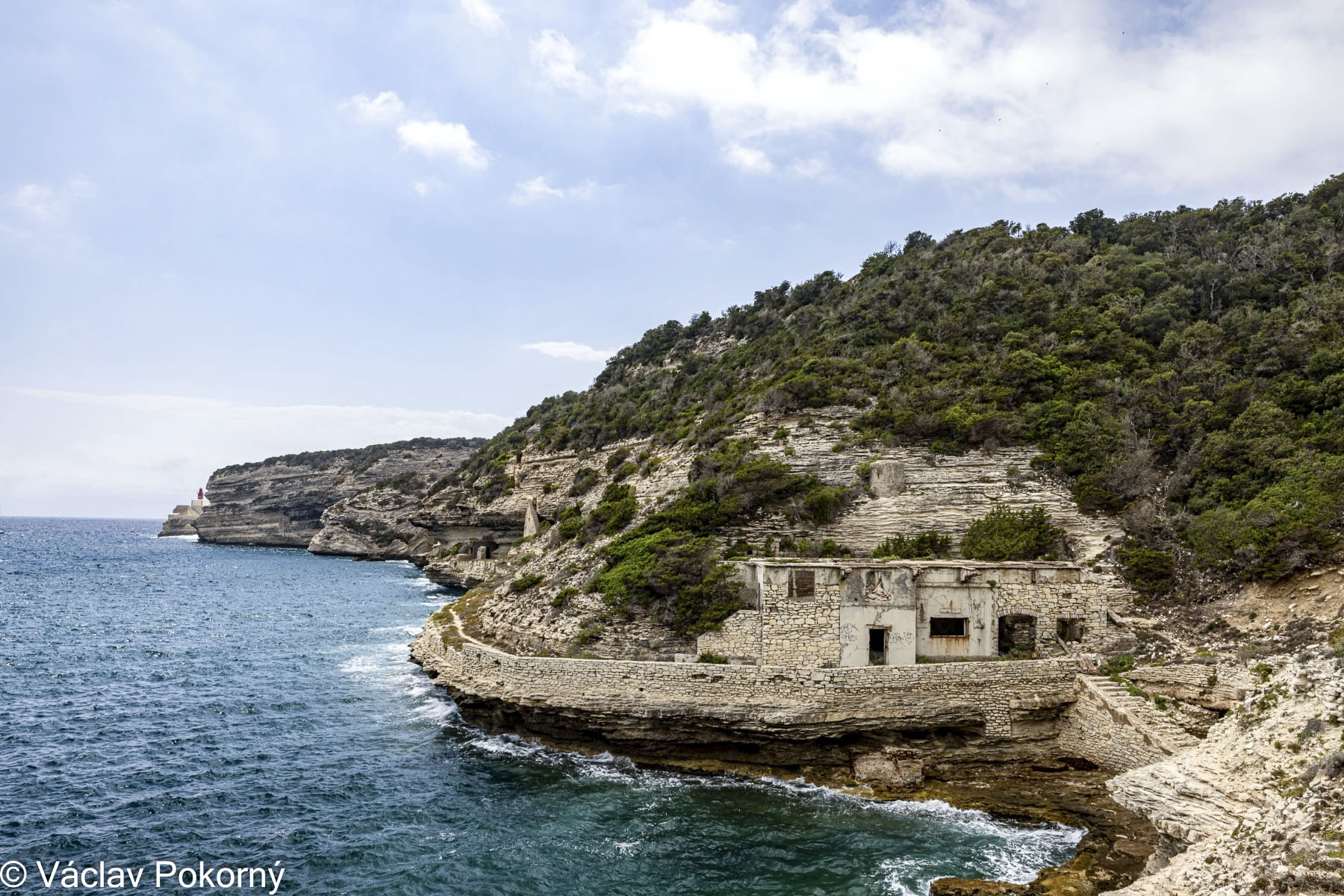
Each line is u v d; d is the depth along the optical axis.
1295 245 66.12
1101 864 24.16
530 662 36.09
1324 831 14.73
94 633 68.94
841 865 25.23
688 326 111.38
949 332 60.53
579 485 77.94
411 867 25.81
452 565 107.12
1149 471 44.00
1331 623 30.95
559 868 25.61
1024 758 32.78
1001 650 36.38
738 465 47.91
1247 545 36.22
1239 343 53.38
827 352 63.47
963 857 25.45
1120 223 85.12
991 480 45.28
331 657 58.97
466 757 35.75
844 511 44.97
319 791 32.00
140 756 36.22
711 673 33.06
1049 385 50.56
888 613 34.62
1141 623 36.28
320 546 177.25
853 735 32.44
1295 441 41.62
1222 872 15.86
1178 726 29.09
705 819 28.75
